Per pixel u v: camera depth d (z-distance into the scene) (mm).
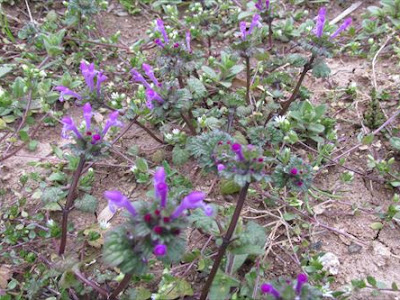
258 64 230
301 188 156
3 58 237
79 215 178
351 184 190
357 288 152
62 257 158
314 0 275
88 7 231
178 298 153
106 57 243
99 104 179
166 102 169
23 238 168
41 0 266
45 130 209
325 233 175
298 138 203
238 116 208
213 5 272
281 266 164
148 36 257
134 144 203
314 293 123
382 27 248
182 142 196
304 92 215
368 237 173
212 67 232
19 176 190
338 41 252
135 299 147
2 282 158
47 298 151
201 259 154
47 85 211
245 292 147
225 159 129
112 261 117
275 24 257
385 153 200
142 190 187
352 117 214
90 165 191
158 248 109
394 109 215
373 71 230
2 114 206
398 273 164
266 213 178
